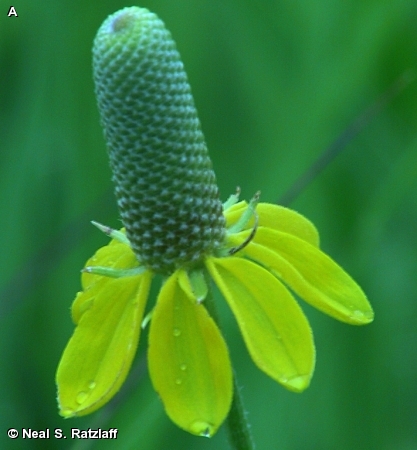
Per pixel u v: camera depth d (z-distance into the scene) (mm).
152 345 264
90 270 271
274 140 337
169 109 266
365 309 270
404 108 342
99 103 266
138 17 263
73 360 267
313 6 334
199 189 269
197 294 267
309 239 281
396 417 333
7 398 339
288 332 263
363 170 341
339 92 332
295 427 328
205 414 260
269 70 341
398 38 332
